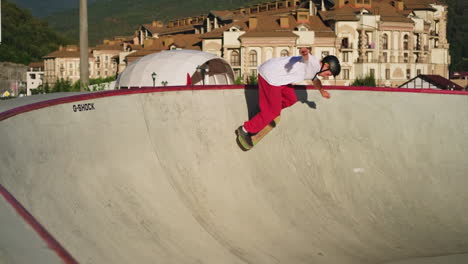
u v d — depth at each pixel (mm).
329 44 58375
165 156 7316
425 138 9875
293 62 7352
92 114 6625
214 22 75625
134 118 7312
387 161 9344
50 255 1922
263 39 57406
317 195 8250
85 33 21406
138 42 97375
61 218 4633
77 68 102500
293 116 9219
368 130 9664
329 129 9375
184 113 8078
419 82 55938
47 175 5145
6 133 4879
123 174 6445
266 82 7430
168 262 5164
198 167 7586
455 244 7551
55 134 5773
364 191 8688
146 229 5672
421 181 9180
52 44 165500
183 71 30922
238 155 8164
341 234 7430
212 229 6523
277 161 8484
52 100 6023
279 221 7336
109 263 4375
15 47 151125
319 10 66312
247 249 6363
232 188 7590
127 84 32188
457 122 10242
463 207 8773
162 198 6562
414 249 7266
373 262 6711
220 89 8633
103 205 5551
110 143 6637
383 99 10211
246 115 8641
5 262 1829
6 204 2412
